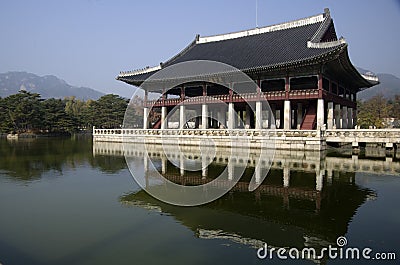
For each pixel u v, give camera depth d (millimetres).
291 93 31953
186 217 9508
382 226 8695
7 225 8867
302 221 9156
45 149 34031
